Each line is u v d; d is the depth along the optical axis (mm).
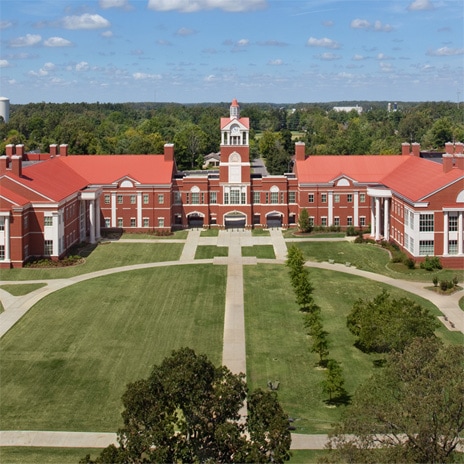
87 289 100000
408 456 40062
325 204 145125
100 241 134500
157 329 82875
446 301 94000
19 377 69000
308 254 122688
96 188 139250
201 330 82438
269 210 147500
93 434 57375
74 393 65375
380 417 41844
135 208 144250
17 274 109062
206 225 148125
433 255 113938
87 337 80125
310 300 89812
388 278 106562
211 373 42688
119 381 68062
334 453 40719
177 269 112000
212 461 39781
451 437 42531
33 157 159500
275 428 41156
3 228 111938
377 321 73062
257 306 91812
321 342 71125
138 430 40594
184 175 153250
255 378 68562
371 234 137250
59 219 117688
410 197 116688
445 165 119000
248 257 120438
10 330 82562
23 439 56531
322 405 62844
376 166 148500
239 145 145125
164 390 41219
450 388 41531
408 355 46875
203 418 41312
